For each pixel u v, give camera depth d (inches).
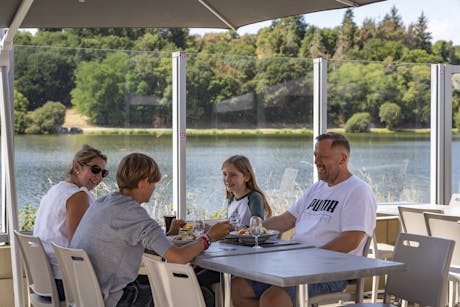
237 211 192.7
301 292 130.7
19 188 231.6
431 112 298.8
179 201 248.5
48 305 163.0
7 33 175.6
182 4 170.6
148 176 145.7
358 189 168.4
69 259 146.0
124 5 168.7
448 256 139.1
